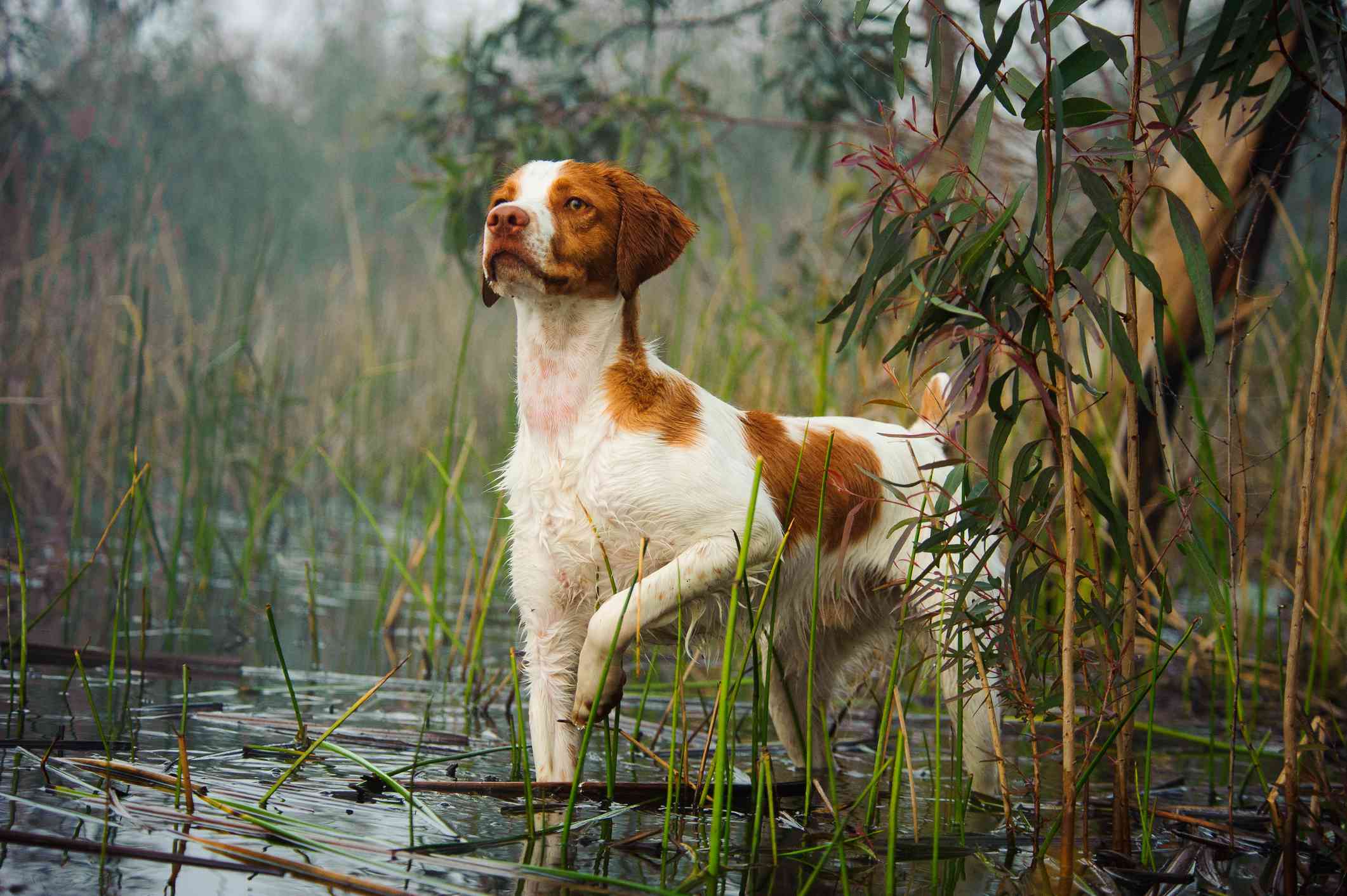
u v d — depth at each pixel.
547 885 2.14
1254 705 3.30
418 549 5.19
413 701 3.88
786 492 3.11
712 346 5.92
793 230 6.35
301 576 6.14
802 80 6.40
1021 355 2.37
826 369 4.48
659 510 2.84
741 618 3.07
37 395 6.79
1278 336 4.76
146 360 7.12
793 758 3.38
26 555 5.67
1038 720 2.76
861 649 3.48
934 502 3.29
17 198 7.47
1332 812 2.60
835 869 2.38
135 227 7.83
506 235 2.83
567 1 6.29
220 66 13.76
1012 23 2.08
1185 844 2.68
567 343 2.95
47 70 9.95
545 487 2.94
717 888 2.19
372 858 2.20
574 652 3.00
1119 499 4.95
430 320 9.35
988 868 2.44
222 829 2.30
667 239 3.03
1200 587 5.09
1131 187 2.38
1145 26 4.95
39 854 2.08
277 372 7.20
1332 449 4.63
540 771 2.90
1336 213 2.23
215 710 3.50
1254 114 2.32
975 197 2.37
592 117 6.37
